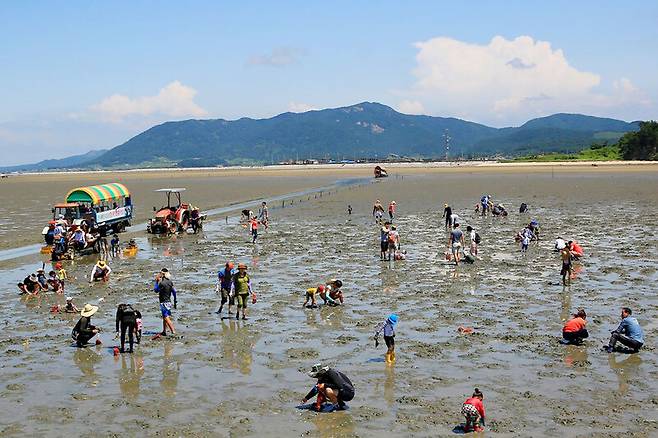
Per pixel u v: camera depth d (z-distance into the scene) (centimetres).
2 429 1441
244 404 1565
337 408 1530
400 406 1534
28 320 2436
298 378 1738
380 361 1866
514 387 1639
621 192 8381
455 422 1435
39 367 1869
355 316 2389
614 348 1939
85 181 17588
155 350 2008
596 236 4403
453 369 1783
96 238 4138
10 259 3941
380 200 8031
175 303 2341
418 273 3203
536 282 2936
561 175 13312
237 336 2145
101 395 1638
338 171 18938
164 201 8788
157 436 1395
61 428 1443
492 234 4656
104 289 2966
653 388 1616
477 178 13075
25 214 7112
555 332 2125
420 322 2280
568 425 1405
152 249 4272
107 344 2095
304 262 3594
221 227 5497
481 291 2770
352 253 3872
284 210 6962
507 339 2050
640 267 3228
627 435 1350
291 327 2248
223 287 2491
